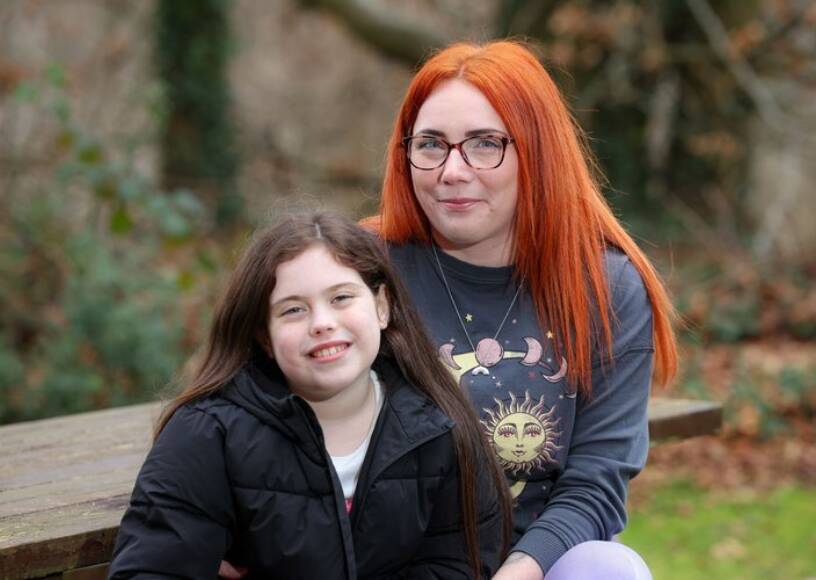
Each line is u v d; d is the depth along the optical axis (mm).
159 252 7414
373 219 2805
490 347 2523
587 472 2477
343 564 2168
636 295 2586
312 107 15953
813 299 8820
